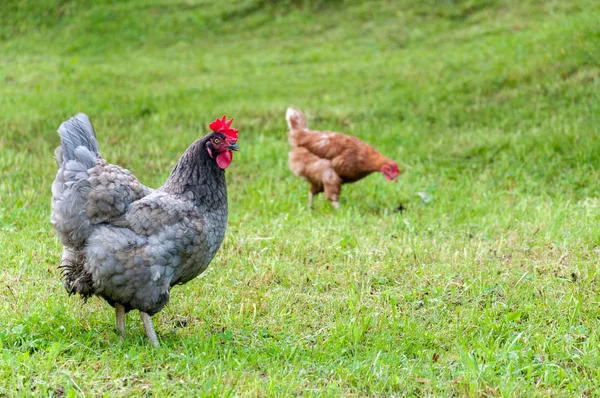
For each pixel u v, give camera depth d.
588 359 5.29
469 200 10.02
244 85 18.03
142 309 5.43
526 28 20.47
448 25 22.44
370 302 6.52
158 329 5.96
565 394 4.88
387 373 5.12
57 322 5.72
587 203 9.49
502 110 14.17
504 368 5.19
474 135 13.02
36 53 21.89
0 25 23.72
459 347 5.44
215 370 5.02
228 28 24.02
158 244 5.27
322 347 5.57
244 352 5.38
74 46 22.50
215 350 5.44
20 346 5.35
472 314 6.12
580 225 8.46
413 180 11.16
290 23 24.05
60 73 18.67
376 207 10.12
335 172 10.00
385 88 16.97
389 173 9.95
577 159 11.41
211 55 21.75
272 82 18.41
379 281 7.04
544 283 6.77
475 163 11.93
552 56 15.95
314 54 21.09
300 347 5.59
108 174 5.31
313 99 16.52
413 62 18.95
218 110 15.40
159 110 15.45
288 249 7.94
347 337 5.76
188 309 6.34
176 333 5.87
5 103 15.31
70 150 5.34
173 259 5.37
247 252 7.93
